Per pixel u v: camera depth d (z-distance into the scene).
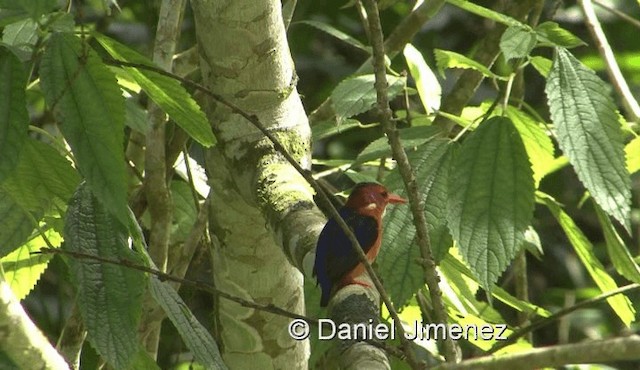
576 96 7.17
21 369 6.01
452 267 9.08
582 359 4.16
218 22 7.16
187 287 9.91
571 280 15.45
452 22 15.72
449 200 7.18
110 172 5.79
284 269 8.18
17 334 5.95
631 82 15.69
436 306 6.22
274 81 7.41
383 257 7.47
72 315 8.50
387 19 15.84
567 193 15.62
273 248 8.02
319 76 15.77
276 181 7.13
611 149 7.05
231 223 7.95
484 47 9.91
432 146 7.84
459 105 9.88
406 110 9.21
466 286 9.21
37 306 12.93
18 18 6.16
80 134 5.82
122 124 5.81
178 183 10.40
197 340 6.53
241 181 7.44
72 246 6.43
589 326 14.28
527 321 10.00
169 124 10.06
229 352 8.55
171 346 12.55
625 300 8.52
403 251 7.47
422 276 7.45
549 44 7.33
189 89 9.98
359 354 5.49
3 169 5.69
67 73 5.84
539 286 15.54
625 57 15.64
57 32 5.89
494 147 7.23
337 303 5.98
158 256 9.28
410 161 7.79
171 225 9.70
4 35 7.09
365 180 8.91
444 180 7.71
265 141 7.41
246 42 7.23
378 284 5.73
